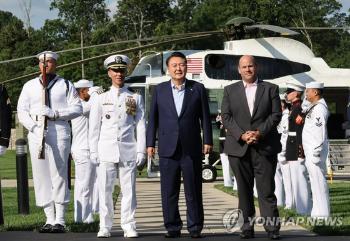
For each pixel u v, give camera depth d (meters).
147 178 24.06
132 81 22.59
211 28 60.50
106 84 54.75
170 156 9.84
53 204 10.51
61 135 10.38
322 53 72.38
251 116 9.67
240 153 9.66
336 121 23.75
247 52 22.78
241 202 9.78
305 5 70.75
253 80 9.80
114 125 10.05
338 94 23.94
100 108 10.12
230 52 22.72
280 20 55.19
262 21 54.28
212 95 22.50
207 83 22.48
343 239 9.63
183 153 9.84
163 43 19.67
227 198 16.52
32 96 10.42
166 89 9.98
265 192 9.65
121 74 10.16
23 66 66.62
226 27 21.80
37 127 10.30
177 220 9.92
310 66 23.48
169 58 10.02
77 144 11.66
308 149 11.41
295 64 23.28
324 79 23.44
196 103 9.93
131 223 9.98
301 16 66.25
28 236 9.98
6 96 10.41
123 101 10.12
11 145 52.25
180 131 9.84
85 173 11.68
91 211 11.84
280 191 15.15
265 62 22.95
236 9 56.62
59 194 10.39
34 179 10.45
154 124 10.07
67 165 10.49
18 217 13.10
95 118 10.12
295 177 13.00
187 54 22.81
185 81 10.03
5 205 15.71
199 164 9.93
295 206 13.72
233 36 22.20
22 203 13.73
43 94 10.34
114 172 10.09
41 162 10.37
